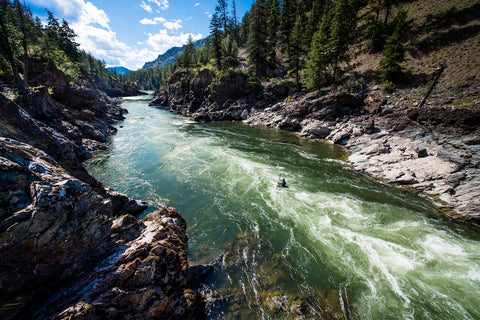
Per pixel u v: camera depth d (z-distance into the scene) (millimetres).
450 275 8906
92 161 20594
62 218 5211
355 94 33438
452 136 20188
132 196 14352
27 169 5191
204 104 54750
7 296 4344
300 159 22922
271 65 57156
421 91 28688
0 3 41594
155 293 5660
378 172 19094
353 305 7449
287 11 56688
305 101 36656
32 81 30625
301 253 9836
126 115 52156
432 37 35875
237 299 7371
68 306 4578
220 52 57656
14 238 4449
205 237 10688
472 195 14031
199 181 16922
